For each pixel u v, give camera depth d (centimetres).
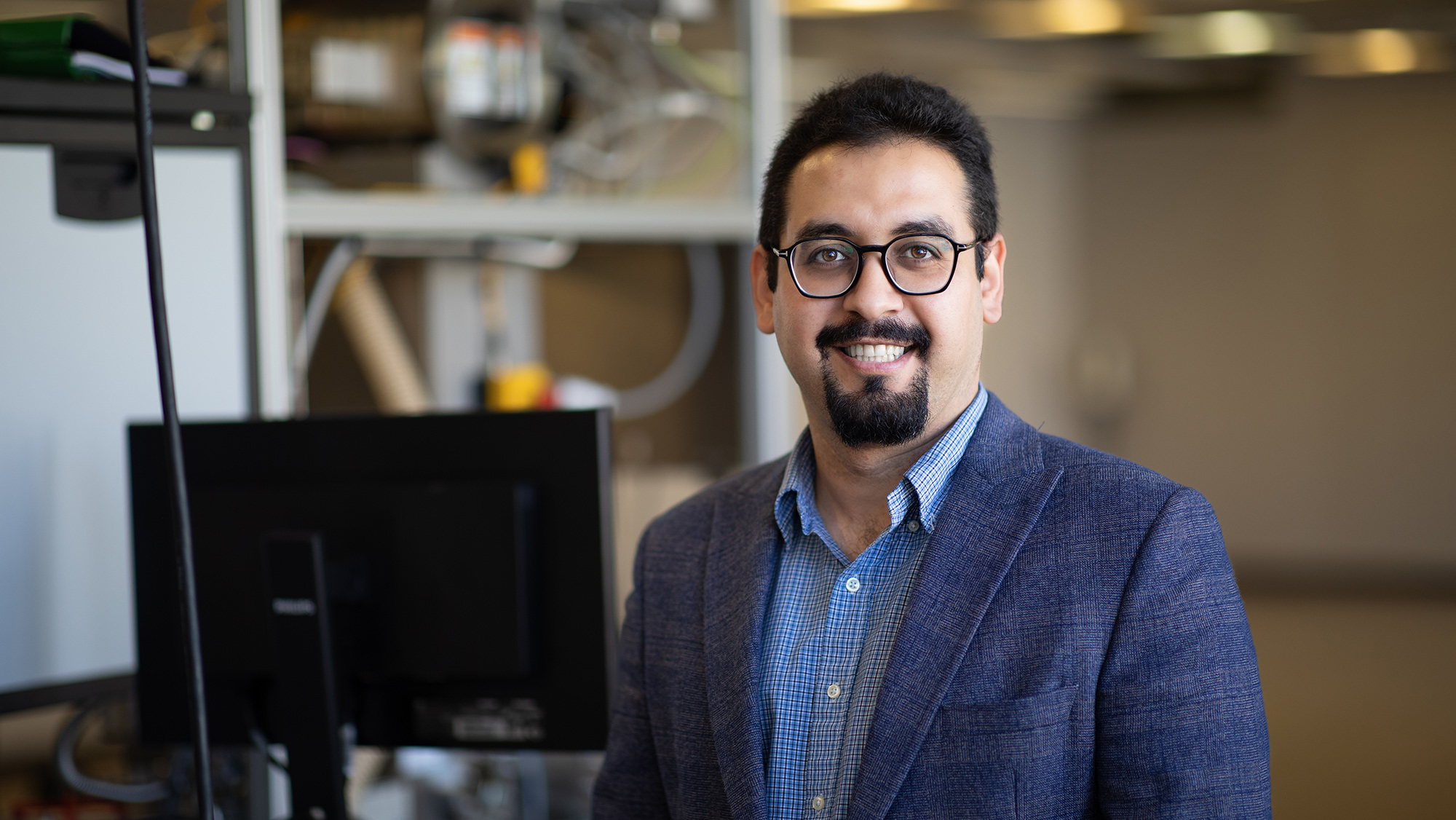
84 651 164
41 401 161
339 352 241
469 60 222
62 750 175
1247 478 653
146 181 89
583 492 125
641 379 270
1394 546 632
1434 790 354
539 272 273
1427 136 618
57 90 156
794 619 110
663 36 252
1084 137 659
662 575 121
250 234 180
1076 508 103
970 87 594
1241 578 629
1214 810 94
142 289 169
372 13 222
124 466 168
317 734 124
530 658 125
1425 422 625
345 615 128
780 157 110
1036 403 655
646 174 253
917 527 107
